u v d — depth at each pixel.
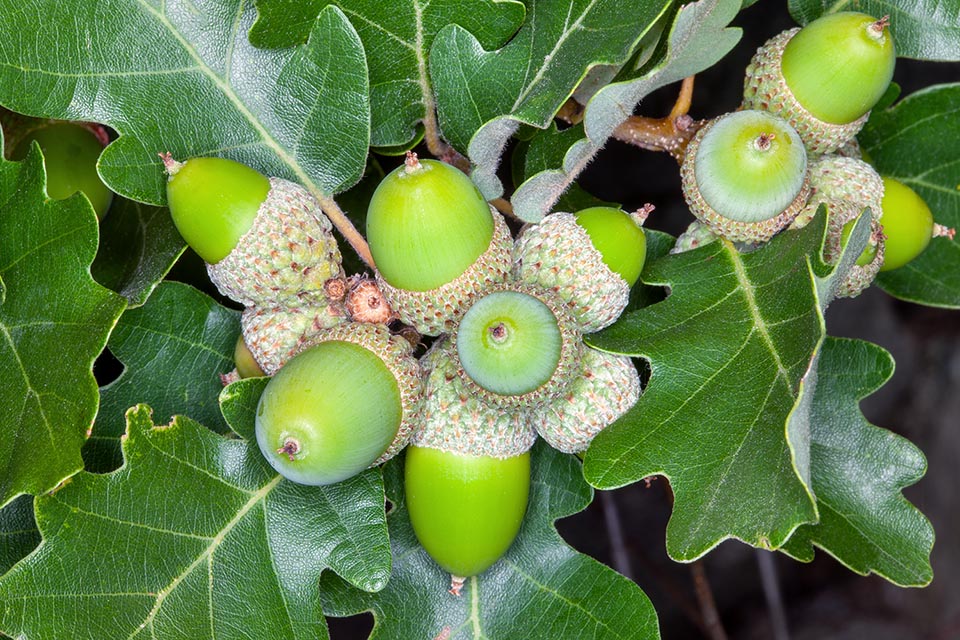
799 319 0.24
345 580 0.25
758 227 0.24
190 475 0.24
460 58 0.25
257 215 0.23
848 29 0.24
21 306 0.24
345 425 0.23
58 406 0.23
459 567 0.24
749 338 0.24
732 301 0.25
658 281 0.25
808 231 0.24
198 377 0.25
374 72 0.25
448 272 0.23
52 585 0.23
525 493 0.24
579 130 0.25
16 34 0.24
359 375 0.23
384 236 0.23
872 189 0.25
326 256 0.24
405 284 0.23
